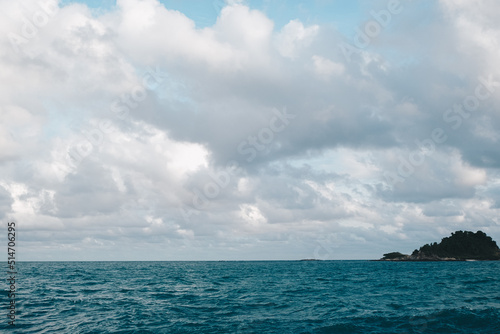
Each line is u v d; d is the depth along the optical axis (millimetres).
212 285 39969
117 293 31297
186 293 31312
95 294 30438
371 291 32531
